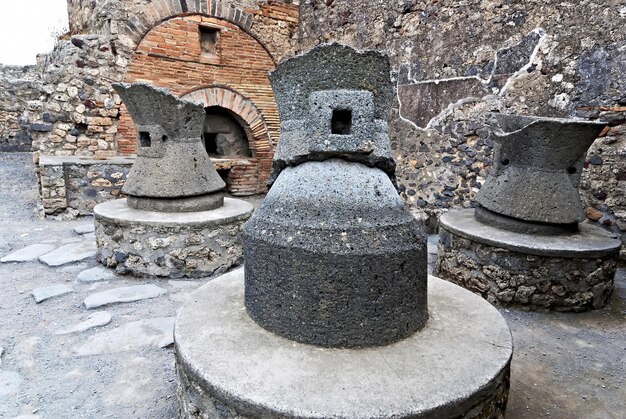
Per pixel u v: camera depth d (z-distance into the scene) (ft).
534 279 9.33
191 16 19.71
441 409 4.09
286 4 22.54
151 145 11.51
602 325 8.83
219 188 12.17
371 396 4.15
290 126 5.76
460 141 15.53
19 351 7.36
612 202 11.96
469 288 10.33
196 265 10.96
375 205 5.36
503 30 13.96
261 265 5.39
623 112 11.55
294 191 5.53
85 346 7.55
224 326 5.51
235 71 21.30
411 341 5.22
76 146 18.19
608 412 6.08
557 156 9.63
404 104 17.39
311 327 5.04
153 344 7.68
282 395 4.14
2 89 31.83
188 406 4.90
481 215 10.98
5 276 10.78
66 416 5.80
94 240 13.67
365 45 18.99
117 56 18.26
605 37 11.71
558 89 12.78
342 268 4.91
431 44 16.15
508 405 6.18
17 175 24.07
